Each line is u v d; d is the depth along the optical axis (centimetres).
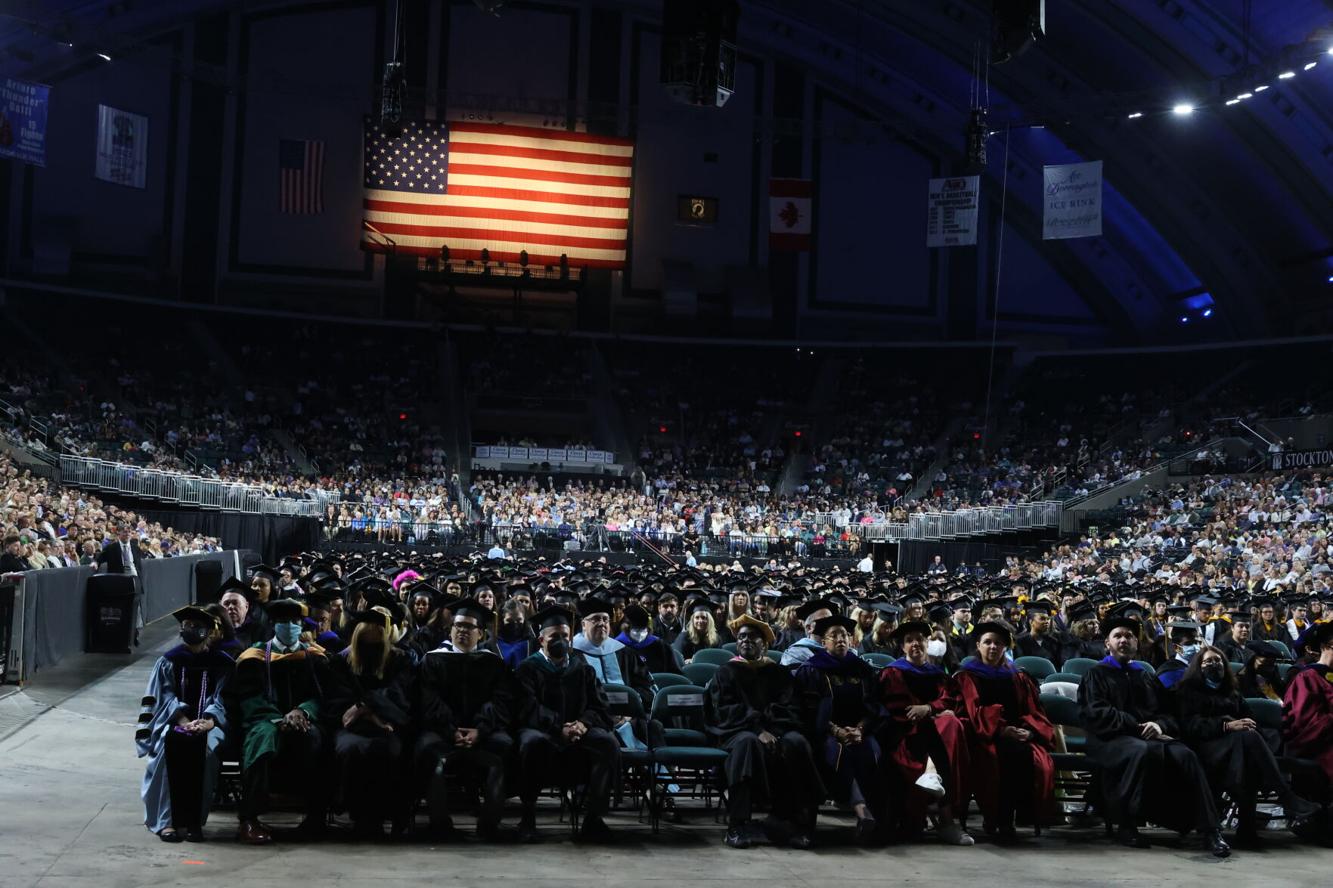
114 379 4688
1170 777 978
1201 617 1741
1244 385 4922
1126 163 4919
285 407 4941
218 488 3662
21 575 1512
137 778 1080
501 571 2186
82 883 753
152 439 4291
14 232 4812
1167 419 4903
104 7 4662
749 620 983
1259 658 1196
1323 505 3491
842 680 992
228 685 905
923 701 995
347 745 898
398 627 1154
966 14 4716
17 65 4678
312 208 4834
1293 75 3991
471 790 1018
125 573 1945
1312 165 4425
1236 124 4478
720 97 1994
